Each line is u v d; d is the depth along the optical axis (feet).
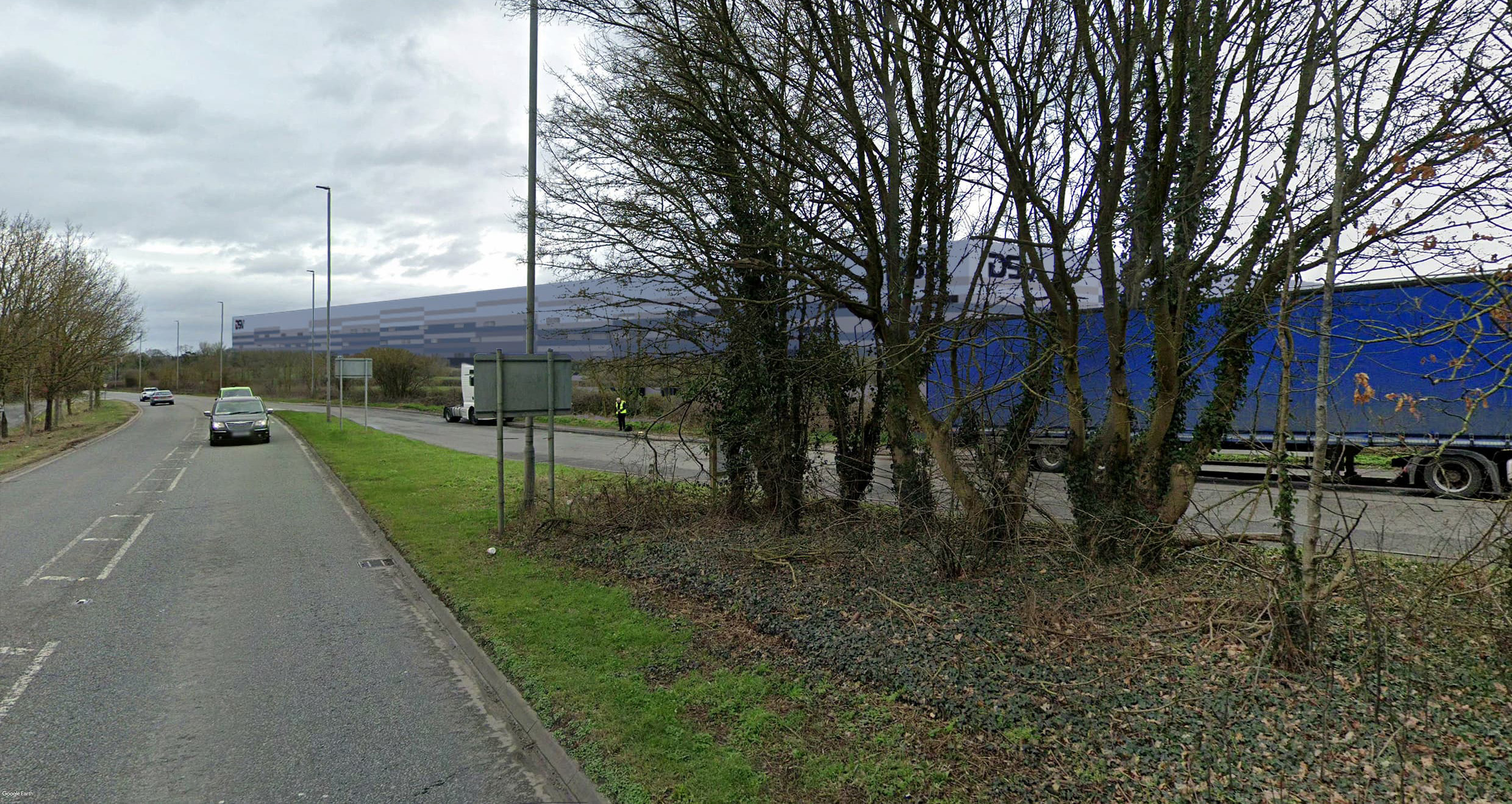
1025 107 19.25
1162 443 21.47
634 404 34.60
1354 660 15.01
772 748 13.50
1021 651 16.19
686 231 27.30
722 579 22.81
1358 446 38.11
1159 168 18.01
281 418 131.95
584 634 19.54
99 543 32.60
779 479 27.86
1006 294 22.97
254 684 17.34
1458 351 27.40
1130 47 16.93
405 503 40.70
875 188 25.86
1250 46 18.15
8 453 75.25
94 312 106.52
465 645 19.77
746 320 27.25
